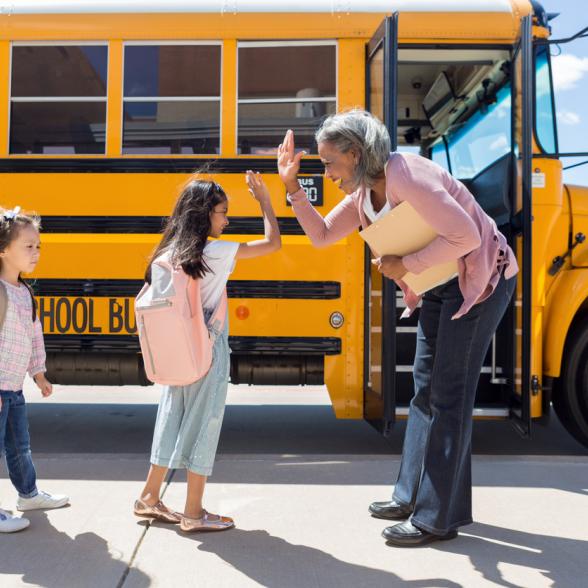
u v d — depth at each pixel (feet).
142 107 13.14
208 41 13.12
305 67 13.15
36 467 11.41
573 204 13.28
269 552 7.79
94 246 12.97
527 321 11.82
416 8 13.08
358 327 12.95
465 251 7.23
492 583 7.00
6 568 7.29
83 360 13.43
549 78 13.10
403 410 12.57
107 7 13.19
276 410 18.85
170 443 8.64
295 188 8.87
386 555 7.73
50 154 13.14
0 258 8.73
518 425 12.17
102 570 7.25
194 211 8.34
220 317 8.54
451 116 16.38
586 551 7.89
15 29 13.14
